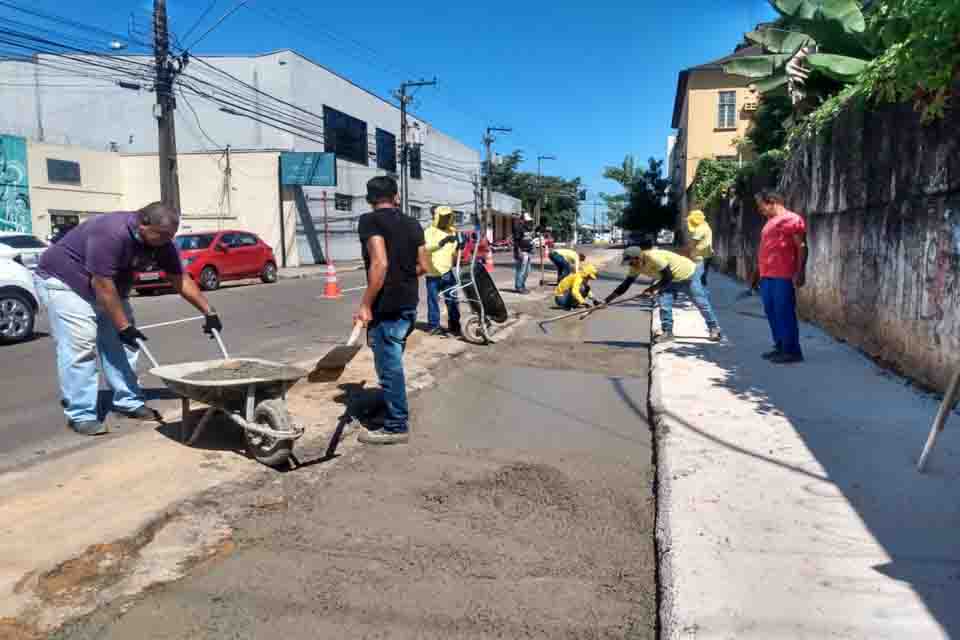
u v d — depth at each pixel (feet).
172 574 10.07
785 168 37.04
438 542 11.15
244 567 10.32
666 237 221.05
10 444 15.60
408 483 13.66
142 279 48.49
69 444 15.57
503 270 82.79
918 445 13.99
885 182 21.43
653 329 31.19
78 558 10.18
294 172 93.35
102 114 104.99
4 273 29.27
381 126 128.67
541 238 57.41
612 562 10.51
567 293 41.81
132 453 14.84
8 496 12.44
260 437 14.06
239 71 99.25
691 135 108.78
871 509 11.14
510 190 282.97
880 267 21.90
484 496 13.05
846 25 30.81
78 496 12.44
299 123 100.94
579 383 22.52
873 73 21.22
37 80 103.96
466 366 25.07
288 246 95.45
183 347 28.22
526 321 36.06
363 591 9.66
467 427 17.57
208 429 16.49
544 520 12.01
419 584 9.86
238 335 31.48
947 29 15.72
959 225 16.39
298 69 100.17
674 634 8.05
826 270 28.48
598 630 8.77
